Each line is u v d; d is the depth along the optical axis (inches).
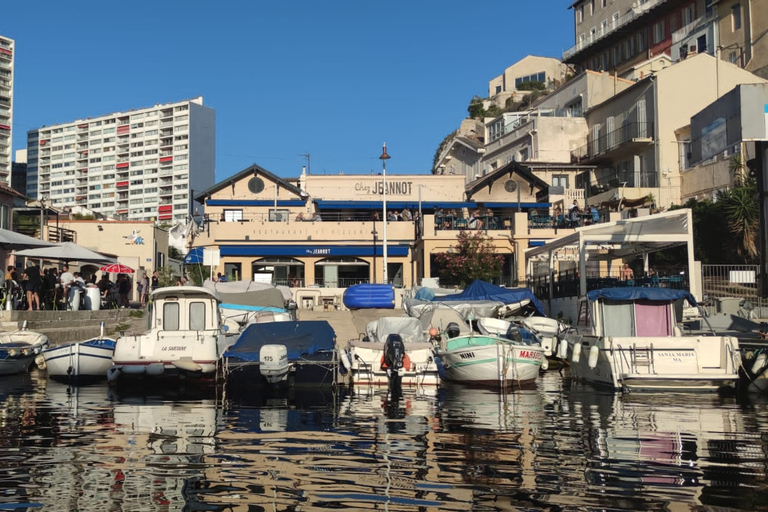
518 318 1235.2
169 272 1955.0
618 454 474.0
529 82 4050.2
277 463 441.7
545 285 1528.1
